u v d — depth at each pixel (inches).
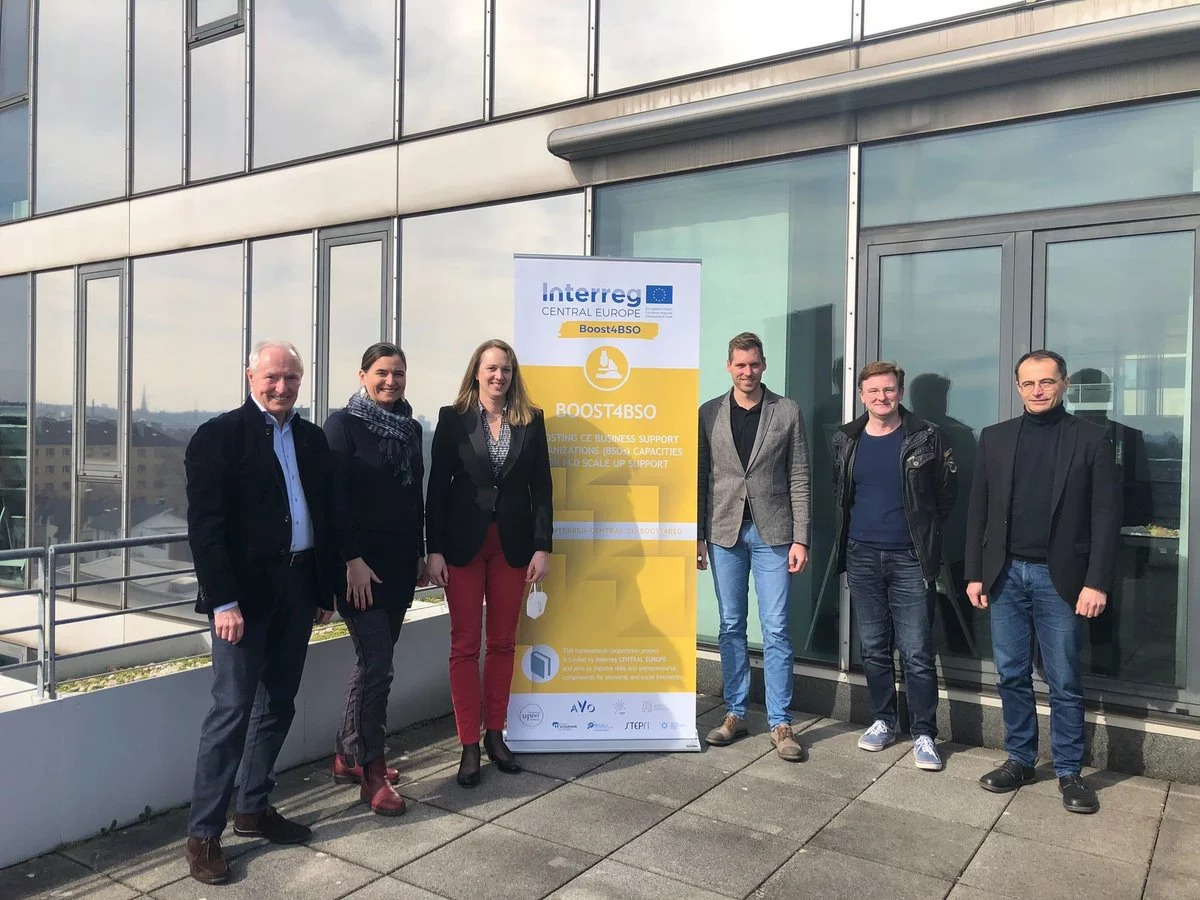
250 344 287.4
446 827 133.6
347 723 144.9
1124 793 148.7
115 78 323.9
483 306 237.6
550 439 164.1
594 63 216.1
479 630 151.8
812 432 192.1
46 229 346.9
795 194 192.7
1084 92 159.6
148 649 268.7
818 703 189.0
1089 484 143.3
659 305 165.9
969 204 173.6
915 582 161.3
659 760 161.8
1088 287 163.3
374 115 256.8
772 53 192.7
